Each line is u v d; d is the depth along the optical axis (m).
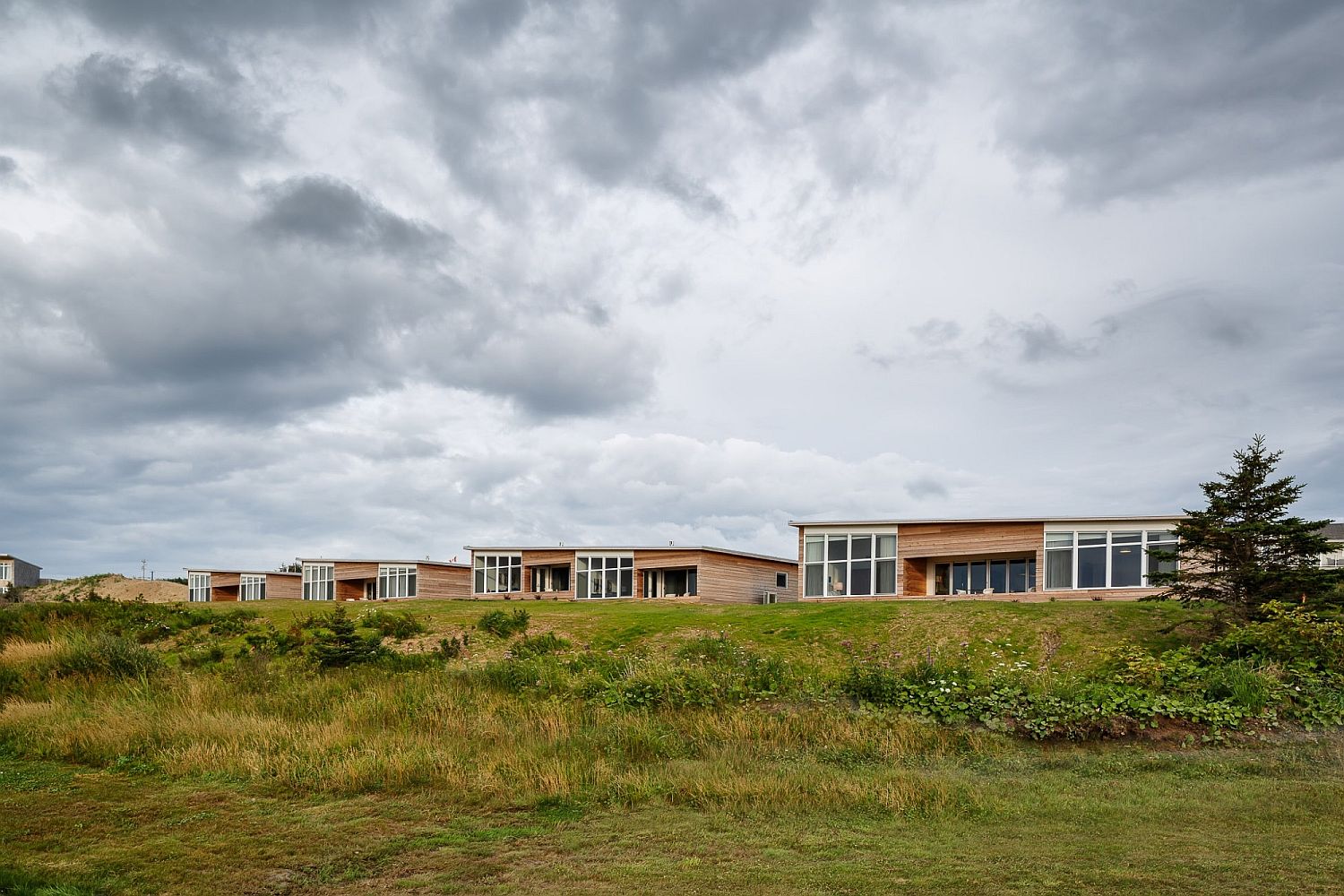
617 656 21.55
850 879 7.52
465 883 7.59
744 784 10.79
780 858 8.20
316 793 10.78
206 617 30.16
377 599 60.53
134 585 69.62
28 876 7.37
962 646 22.28
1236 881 7.32
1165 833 8.99
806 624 25.69
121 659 19.48
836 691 16.11
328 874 7.85
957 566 38.84
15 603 33.56
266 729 13.47
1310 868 7.66
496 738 13.27
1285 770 11.91
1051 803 10.26
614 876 7.70
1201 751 13.05
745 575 50.22
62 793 10.77
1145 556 32.84
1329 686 15.20
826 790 10.58
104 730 13.53
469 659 23.95
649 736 13.25
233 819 9.64
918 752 13.08
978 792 10.61
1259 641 17.25
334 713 14.95
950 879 7.47
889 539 38.44
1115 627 22.62
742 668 17.69
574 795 10.58
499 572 54.34
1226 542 20.16
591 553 50.91
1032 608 25.53
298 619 29.75
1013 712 14.36
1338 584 19.94
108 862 8.09
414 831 9.16
